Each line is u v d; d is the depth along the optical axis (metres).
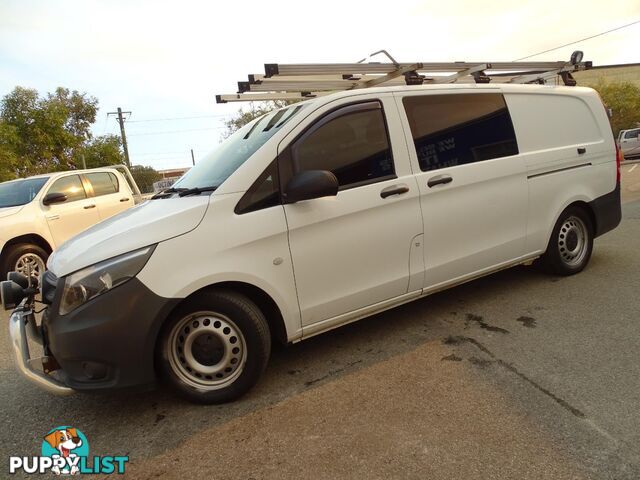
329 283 3.04
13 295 2.77
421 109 3.49
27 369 2.54
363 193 3.11
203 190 2.87
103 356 2.46
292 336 2.96
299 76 3.50
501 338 3.34
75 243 2.83
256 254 2.75
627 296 3.92
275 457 2.25
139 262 2.48
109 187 8.02
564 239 4.42
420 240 3.38
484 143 3.76
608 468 1.99
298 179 2.75
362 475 2.07
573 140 4.39
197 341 2.72
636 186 11.91
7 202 6.88
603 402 2.46
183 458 2.32
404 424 2.42
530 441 2.20
